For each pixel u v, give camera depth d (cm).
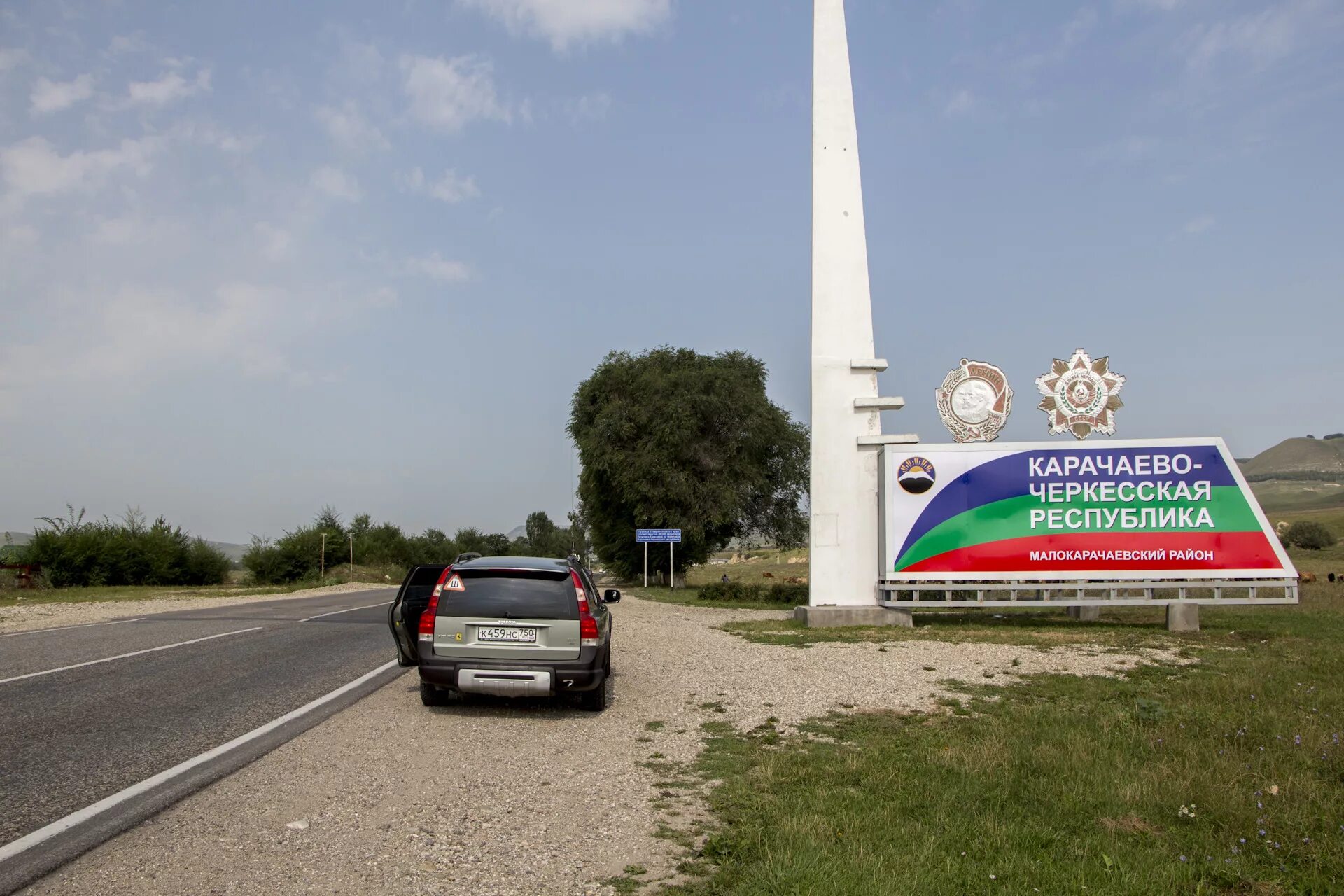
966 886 473
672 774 729
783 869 487
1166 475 1898
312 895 467
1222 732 833
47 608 2462
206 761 732
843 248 2038
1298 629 1839
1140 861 512
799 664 1353
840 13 2102
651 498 4325
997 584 1914
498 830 580
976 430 2003
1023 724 889
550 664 943
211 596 3425
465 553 1096
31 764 711
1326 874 505
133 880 480
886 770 707
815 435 2008
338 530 6069
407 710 990
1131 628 1891
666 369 4819
